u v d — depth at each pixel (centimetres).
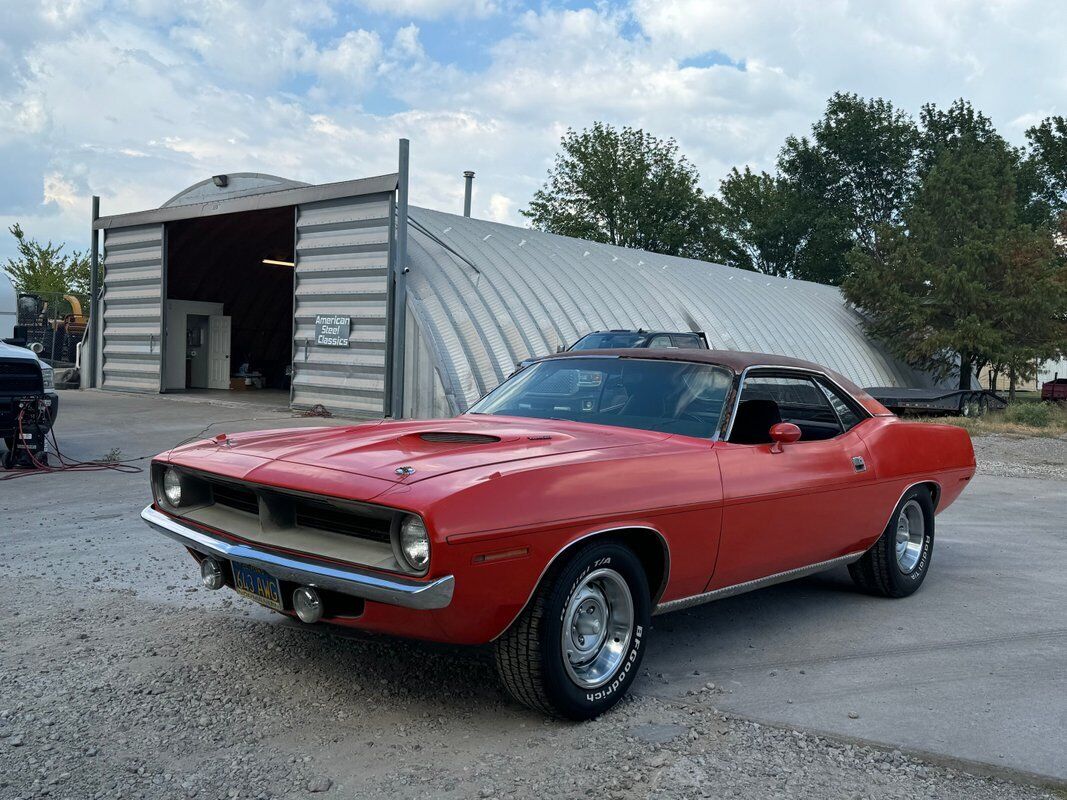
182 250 2378
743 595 541
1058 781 294
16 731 310
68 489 848
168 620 444
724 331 2364
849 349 2922
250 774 283
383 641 412
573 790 277
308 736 313
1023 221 4725
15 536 636
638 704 354
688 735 323
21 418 955
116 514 725
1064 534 765
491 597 301
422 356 1584
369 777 283
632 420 424
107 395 2148
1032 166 4994
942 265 3058
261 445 388
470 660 398
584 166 5488
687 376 439
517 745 311
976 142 5006
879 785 288
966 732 333
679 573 373
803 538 439
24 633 419
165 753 296
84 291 4300
